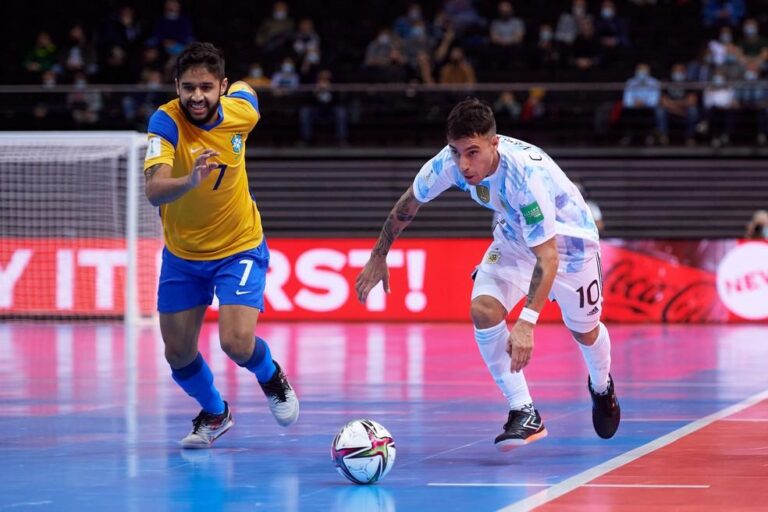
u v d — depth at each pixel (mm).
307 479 12867
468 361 28953
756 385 23047
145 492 12055
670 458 14078
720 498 11422
